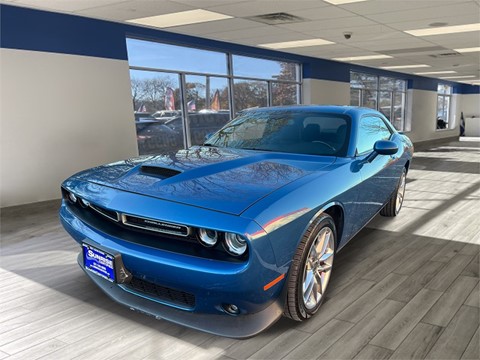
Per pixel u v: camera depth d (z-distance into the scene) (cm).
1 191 578
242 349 210
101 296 272
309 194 216
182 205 192
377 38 872
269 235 182
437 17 675
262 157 277
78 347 213
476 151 1438
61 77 630
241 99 1030
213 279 178
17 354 207
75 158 663
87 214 240
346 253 357
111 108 705
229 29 762
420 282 295
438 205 549
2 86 566
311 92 1221
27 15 580
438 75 1892
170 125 859
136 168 251
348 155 292
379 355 204
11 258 352
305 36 841
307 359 202
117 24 698
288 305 218
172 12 622
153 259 189
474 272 313
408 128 1923
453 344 214
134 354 206
